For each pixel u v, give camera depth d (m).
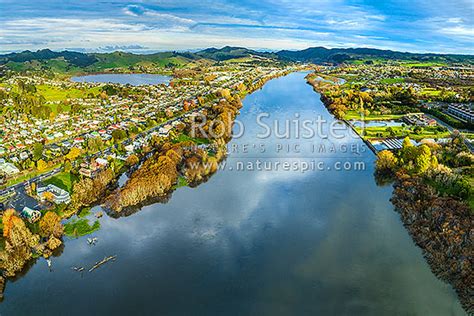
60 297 124.44
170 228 165.12
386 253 145.25
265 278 134.25
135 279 133.12
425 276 131.25
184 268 139.25
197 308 120.81
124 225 166.38
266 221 171.25
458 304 117.81
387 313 116.56
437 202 157.38
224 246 152.75
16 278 133.00
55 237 152.38
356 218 171.62
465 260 125.56
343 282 130.88
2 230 152.38
